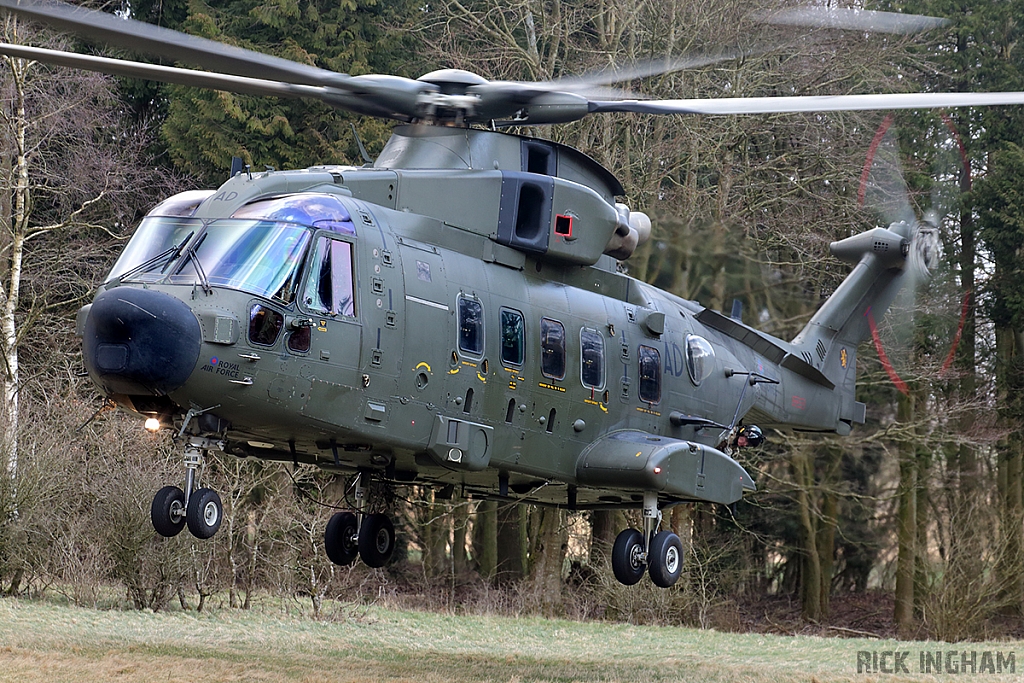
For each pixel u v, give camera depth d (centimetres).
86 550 7206
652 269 8662
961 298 10475
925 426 10462
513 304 4516
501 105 4325
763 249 9000
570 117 4319
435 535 11669
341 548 5244
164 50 3416
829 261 9362
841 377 6375
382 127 10881
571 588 10681
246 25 11100
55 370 8675
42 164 9406
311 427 3906
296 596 7788
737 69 9425
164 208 4062
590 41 10288
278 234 3875
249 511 8094
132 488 6938
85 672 4238
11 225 8769
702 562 10294
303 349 3812
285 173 4188
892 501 12219
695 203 9044
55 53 3353
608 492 5084
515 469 4550
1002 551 9206
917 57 10800
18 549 6856
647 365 5122
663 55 9531
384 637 6378
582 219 4706
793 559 13212
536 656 5872
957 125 11025
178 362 3612
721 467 5034
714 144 9600
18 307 9119
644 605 9100
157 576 6975
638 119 9575
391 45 11156
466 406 4303
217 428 3831
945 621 9144
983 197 10675
